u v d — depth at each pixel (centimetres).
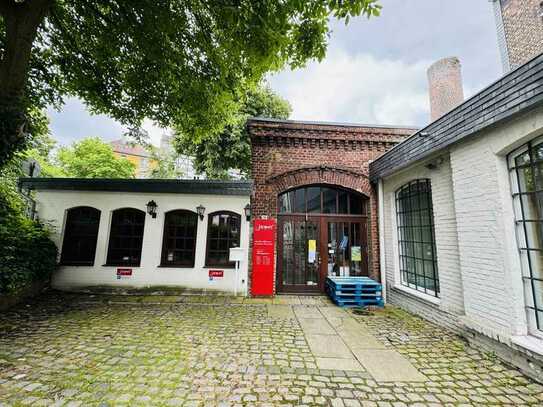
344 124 679
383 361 305
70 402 215
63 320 427
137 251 643
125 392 232
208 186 641
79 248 643
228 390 240
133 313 473
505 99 294
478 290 345
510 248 308
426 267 494
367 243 668
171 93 536
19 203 613
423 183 509
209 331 393
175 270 623
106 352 313
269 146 675
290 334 388
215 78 490
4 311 462
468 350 338
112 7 413
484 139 343
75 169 1709
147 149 673
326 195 689
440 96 633
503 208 315
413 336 386
